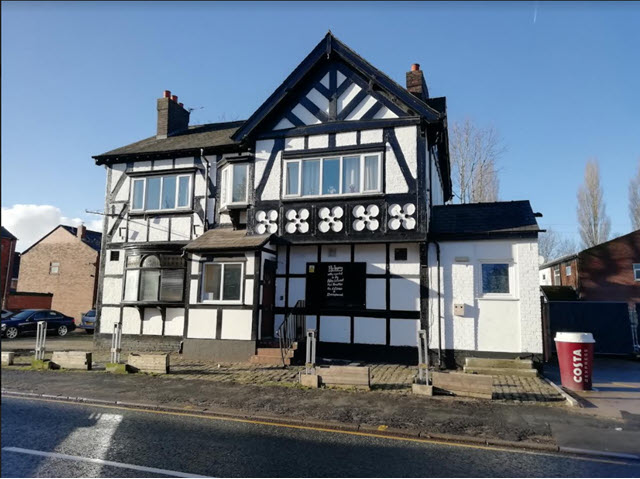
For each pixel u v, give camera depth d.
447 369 12.24
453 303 12.58
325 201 13.71
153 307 15.59
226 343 13.05
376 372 11.41
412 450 6.21
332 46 14.05
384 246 13.35
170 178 16.45
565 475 5.42
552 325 19.02
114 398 8.85
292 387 9.75
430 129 13.71
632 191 37.75
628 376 12.46
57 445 6.23
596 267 27.56
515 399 8.95
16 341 20.03
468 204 14.59
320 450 6.14
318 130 14.05
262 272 13.39
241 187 15.04
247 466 5.52
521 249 12.34
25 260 35.62
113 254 16.64
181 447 6.18
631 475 5.44
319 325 13.57
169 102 19.19
